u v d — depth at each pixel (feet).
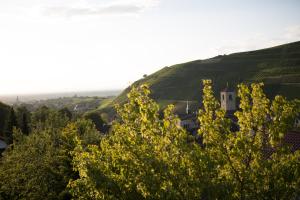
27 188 95.50
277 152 45.11
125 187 44.91
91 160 47.11
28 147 112.78
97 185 44.45
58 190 100.53
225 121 45.93
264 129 46.47
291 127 44.91
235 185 43.27
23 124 299.58
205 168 41.75
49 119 225.56
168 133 44.73
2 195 102.27
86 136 137.08
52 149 108.47
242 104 47.65
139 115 46.19
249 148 45.03
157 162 42.34
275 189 43.01
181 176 42.27
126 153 45.57
